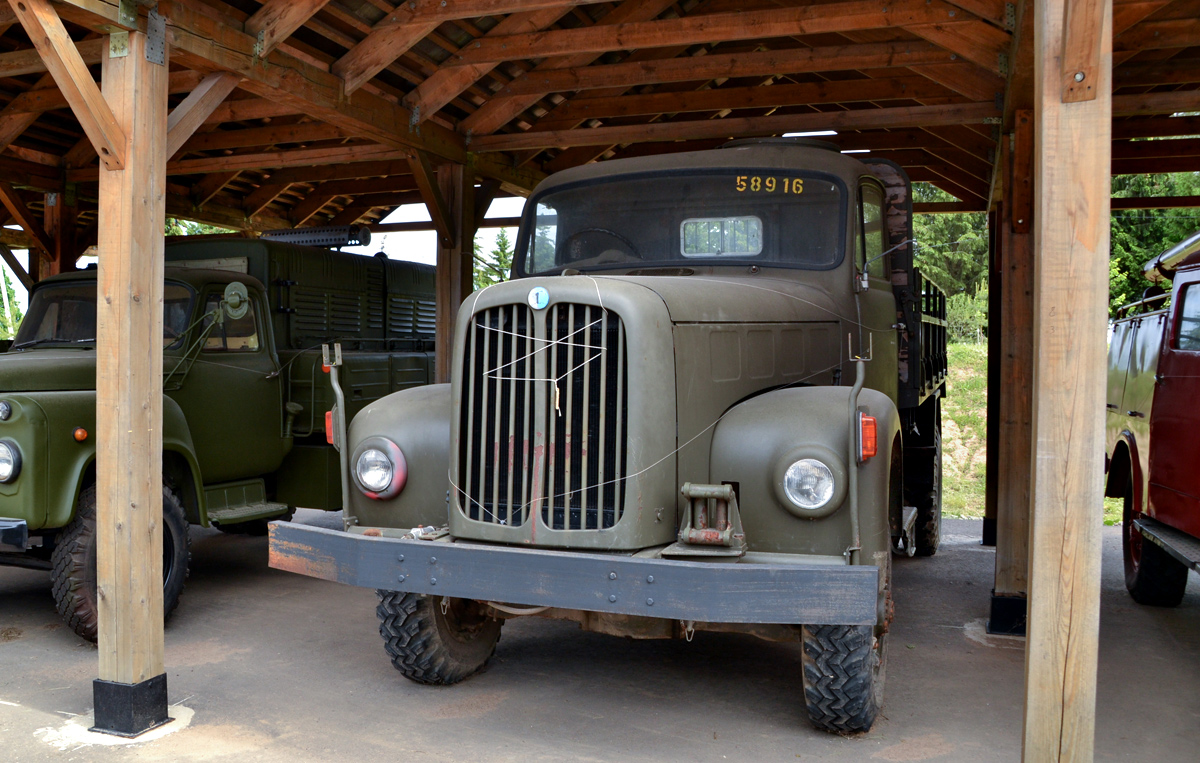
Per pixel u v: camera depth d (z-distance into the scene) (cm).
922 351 609
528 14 640
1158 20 538
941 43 521
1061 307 240
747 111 937
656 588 289
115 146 350
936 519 709
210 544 725
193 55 451
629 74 701
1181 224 2194
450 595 313
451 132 741
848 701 334
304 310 678
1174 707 395
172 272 564
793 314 393
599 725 367
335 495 618
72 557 451
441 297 755
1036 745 242
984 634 500
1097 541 237
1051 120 241
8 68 569
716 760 335
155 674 365
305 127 807
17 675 425
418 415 360
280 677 423
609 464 314
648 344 311
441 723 369
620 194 468
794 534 311
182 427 510
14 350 577
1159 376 501
